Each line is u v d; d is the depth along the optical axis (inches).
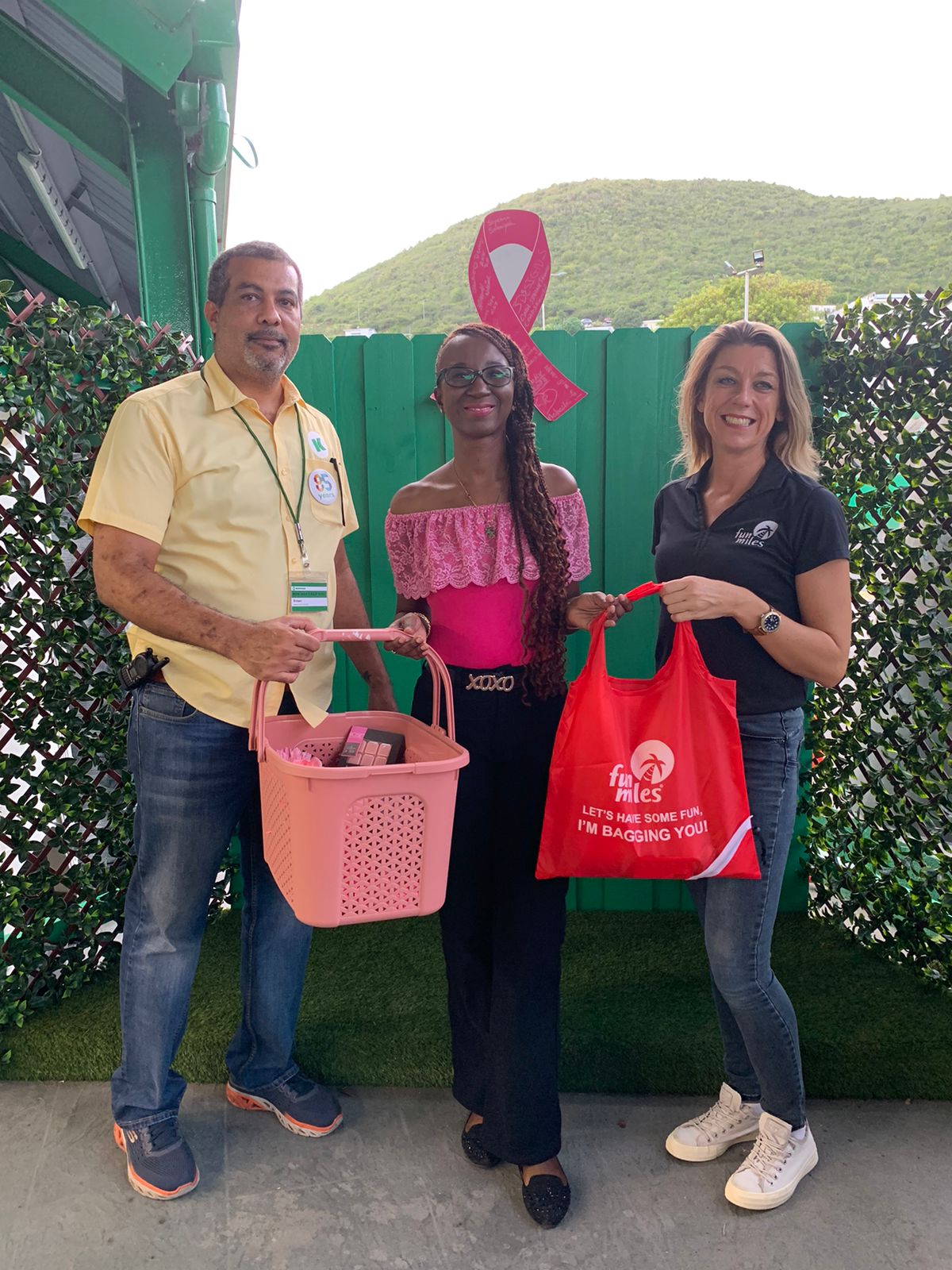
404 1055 93.7
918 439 101.9
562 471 79.3
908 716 106.9
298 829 58.4
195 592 73.4
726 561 70.9
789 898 127.6
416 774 58.0
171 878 76.7
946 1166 81.2
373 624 126.6
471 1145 82.0
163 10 131.3
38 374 99.7
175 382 74.3
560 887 77.4
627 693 70.0
